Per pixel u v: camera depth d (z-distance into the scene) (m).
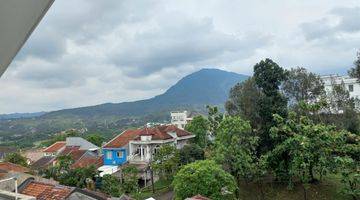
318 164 20.25
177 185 18.73
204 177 18.28
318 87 28.03
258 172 21.56
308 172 21.66
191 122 35.94
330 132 20.12
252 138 22.09
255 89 25.45
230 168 22.22
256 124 24.70
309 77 28.17
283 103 24.73
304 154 19.73
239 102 25.70
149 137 30.47
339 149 19.78
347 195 20.36
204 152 28.06
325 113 26.81
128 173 23.86
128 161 30.03
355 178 18.83
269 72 24.80
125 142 31.28
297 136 19.97
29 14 1.48
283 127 21.22
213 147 24.66
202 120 33.72
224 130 21.66
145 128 32.38
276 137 21.92
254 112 24.66
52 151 37.44
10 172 19.17
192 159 25.70
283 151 21.25
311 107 23.09
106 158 31.45
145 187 25.12
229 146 21.30
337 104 28.31
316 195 21.16
